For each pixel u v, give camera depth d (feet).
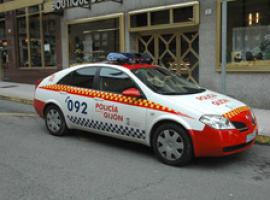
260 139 22.94
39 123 29.48
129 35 42.80
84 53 49.29
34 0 53.57
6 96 44.73
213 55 35.14
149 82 20.13
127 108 19.99
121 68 21.24
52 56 54.70
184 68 39.14
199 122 17.49
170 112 18.33
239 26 33.81
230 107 18.78
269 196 14.85
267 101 32.30
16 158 19.93
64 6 48.44
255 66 32.60
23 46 60.70
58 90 24.25
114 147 22.12
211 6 34.73
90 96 22.06
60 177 16.92
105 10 45.16
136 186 15.85
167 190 15.43
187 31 38.50
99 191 15.29
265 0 31.96
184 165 18.49
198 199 14.55
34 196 14.76
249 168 18.35
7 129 27.32
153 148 19.30
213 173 17.57
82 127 22.99
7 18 62.85
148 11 40.11
